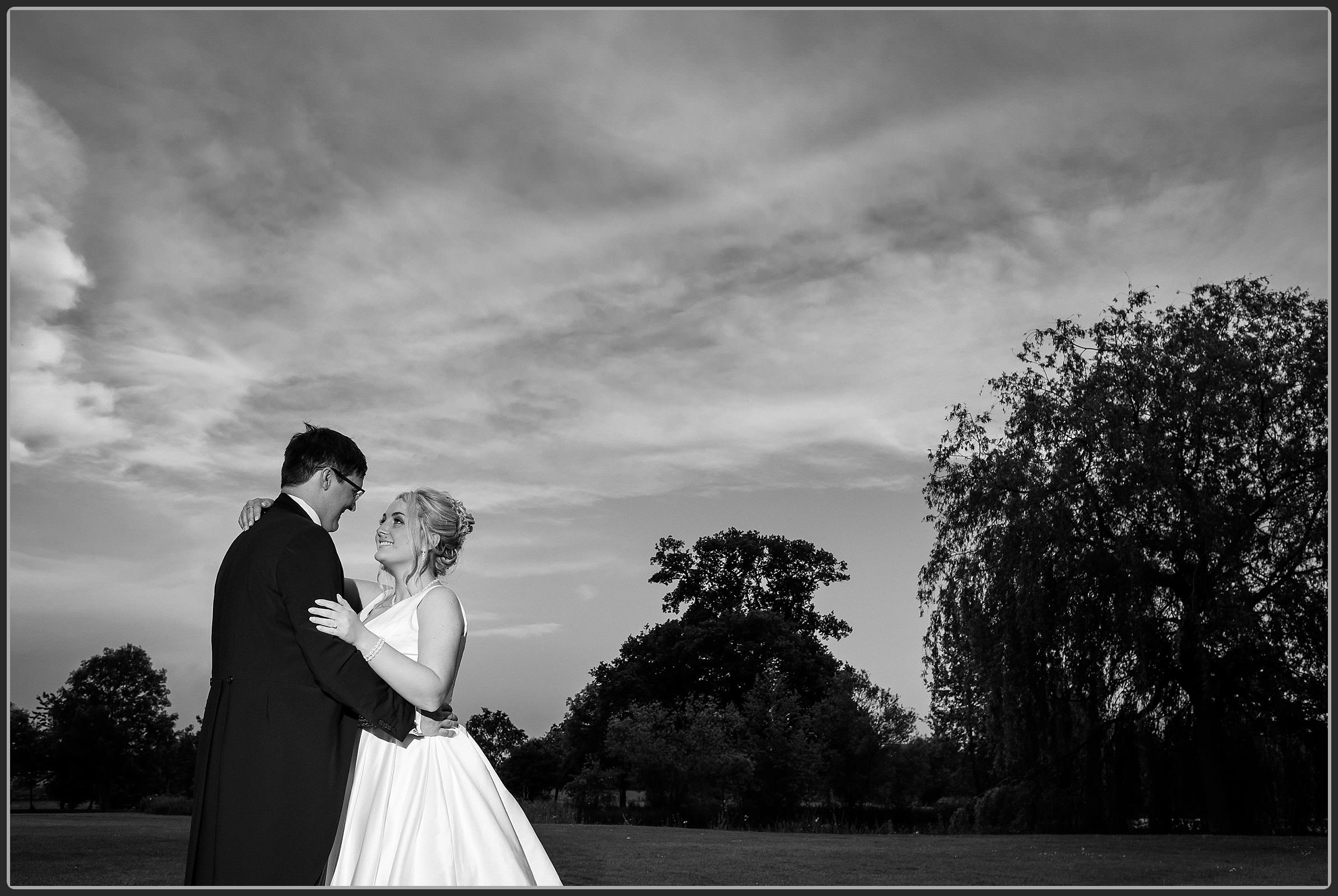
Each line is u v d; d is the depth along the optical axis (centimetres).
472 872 383
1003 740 2305
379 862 380
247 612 358
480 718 6050
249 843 342
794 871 1059
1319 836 1925
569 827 1952
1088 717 2261
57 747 4281
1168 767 2214
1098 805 2214
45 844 1186
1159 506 2312
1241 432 2358
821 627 5550
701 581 5550
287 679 354
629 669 4997
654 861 1145
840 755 3266
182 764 4456
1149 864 1177
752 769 3070
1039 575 2291
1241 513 2297
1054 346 2567
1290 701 2184
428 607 395
